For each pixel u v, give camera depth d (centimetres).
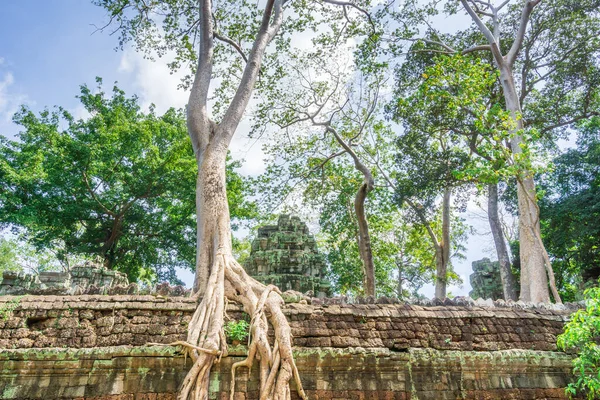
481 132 1259
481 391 759
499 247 1898
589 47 1822
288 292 814
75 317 716
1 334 687
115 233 2378
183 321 730
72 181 2156
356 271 2378
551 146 2102
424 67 2038
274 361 670
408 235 2770
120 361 679
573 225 1800
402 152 2050
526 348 805
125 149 2258
